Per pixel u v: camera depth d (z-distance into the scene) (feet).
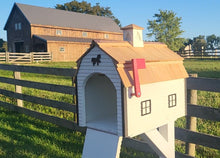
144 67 7.50
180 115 9.82
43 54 86.69
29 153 12.27
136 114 7.68
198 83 10.27
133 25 8.59
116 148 7.77
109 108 9.95
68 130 15.87
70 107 15.43
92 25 116.78
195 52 75.31
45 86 17.47
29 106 21.12
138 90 7.21
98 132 8.42
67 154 12.12
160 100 8.66
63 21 105.29
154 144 9.24
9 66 21.50
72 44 95.30
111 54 7.29
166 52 9.53
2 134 15.12
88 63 8.16
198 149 12.15
